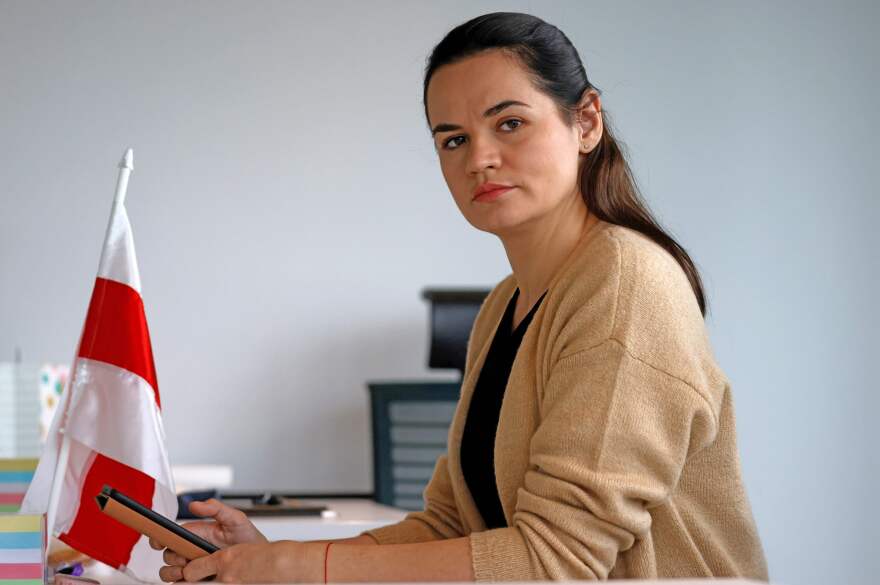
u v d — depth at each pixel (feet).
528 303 5.03
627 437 4.19
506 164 4.67
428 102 4.88
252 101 11.48
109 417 5.23
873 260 12.01
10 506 6.49
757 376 11.77
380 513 8.96
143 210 11.27
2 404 8.94
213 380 11.28
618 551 4.35
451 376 11.57
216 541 5.17
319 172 11.53
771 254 11.91
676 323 4.35
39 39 11.21
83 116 11.24
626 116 11.82
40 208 11.13
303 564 4.25
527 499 4.27
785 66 12.07
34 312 11.07
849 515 11.76
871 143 12.10
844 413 11.84
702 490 4.63
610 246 4.50
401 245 11.59
